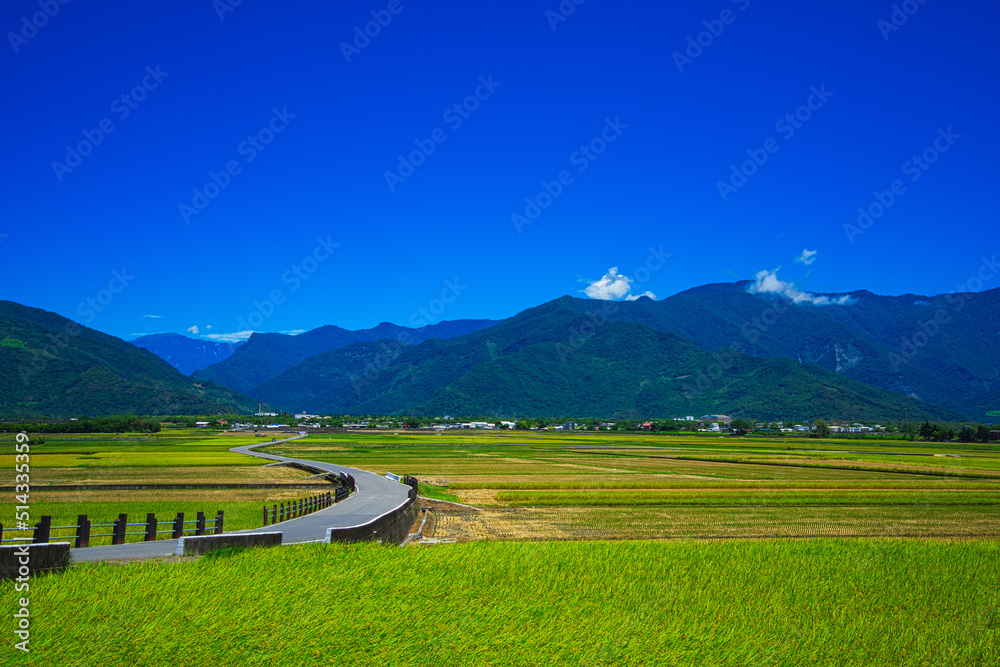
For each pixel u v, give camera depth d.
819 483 54.75
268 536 21.23
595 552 23.23
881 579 20.80
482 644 13.81
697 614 16.91
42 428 142.62
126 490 46.19
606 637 14.71
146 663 11.88
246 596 15.34
